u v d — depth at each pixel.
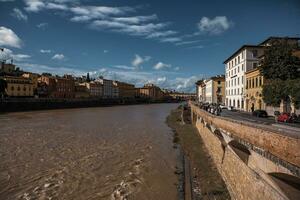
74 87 146.50
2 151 29.72
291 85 37.00
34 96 114.25
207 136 30.22
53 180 21.09
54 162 25.94
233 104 74.25
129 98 183.50
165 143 36.28
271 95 39.72
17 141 35.47
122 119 68.94
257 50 62.72
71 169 23.89
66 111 93.44
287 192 10.01
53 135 40.97
